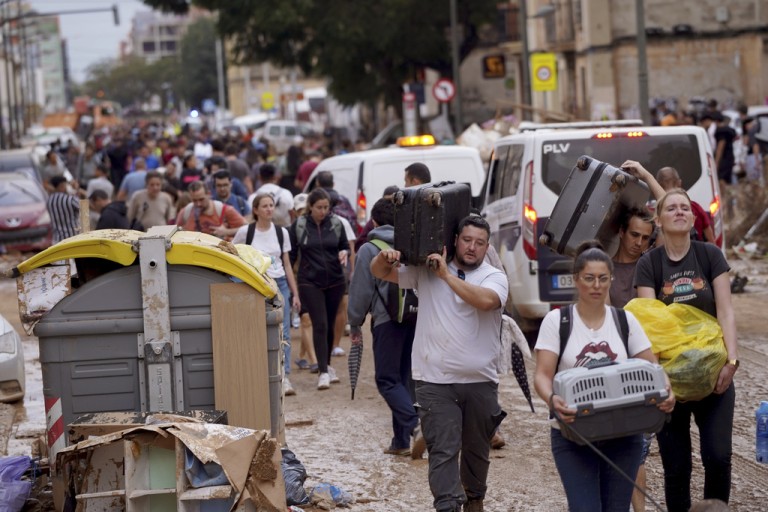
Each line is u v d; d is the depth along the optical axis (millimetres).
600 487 12266
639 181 15141
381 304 18672
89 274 16984
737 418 20016
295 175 59188
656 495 16031
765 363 24375
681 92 82688
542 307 26656
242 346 14672
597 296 11875
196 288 14688
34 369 28172
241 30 95312
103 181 51625
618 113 83312
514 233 27438
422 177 19828
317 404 22797
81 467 13648
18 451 20125
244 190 37969
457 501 13734
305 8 90188
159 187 36125
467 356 13805
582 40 88250
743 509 15258
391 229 18922
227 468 12789
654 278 13742
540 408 21672
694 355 13000
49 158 69438
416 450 18391
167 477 13078
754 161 48750
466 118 120875
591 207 15219
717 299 13562
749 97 82188
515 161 28000
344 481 17375
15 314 37812
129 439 13016
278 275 24047
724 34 82125
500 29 119125
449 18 94000
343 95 99562
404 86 97938
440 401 13875
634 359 11672
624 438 11992
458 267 14008
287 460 15836
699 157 26844
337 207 29469
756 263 39594
